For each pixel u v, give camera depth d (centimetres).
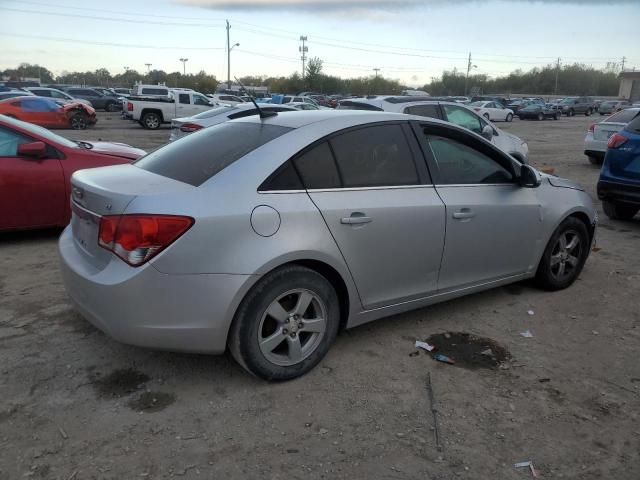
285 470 268
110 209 308
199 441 287
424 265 394
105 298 303
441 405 325
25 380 335
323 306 346
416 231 381
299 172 339
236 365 361
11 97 2544
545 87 11881
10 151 587
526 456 284
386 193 370
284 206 325
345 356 378
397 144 388
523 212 450
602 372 368
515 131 3061
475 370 366
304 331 345
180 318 304
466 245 415
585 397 338
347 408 319
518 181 450
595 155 1431
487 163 440
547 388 346
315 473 267
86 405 313
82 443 282
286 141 344
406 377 354
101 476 260
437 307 465
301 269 332
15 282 489
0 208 575
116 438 286
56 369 348
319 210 336
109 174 360
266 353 329
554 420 314
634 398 338
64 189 602
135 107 2627
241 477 263
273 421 305
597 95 11900
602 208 906
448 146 418
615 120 1395
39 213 597
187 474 263
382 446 287
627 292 513
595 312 465
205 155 354
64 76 12481
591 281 540
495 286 455
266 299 320
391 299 383
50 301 448
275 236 319
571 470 275
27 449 276
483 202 421
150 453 276
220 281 305
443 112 970
